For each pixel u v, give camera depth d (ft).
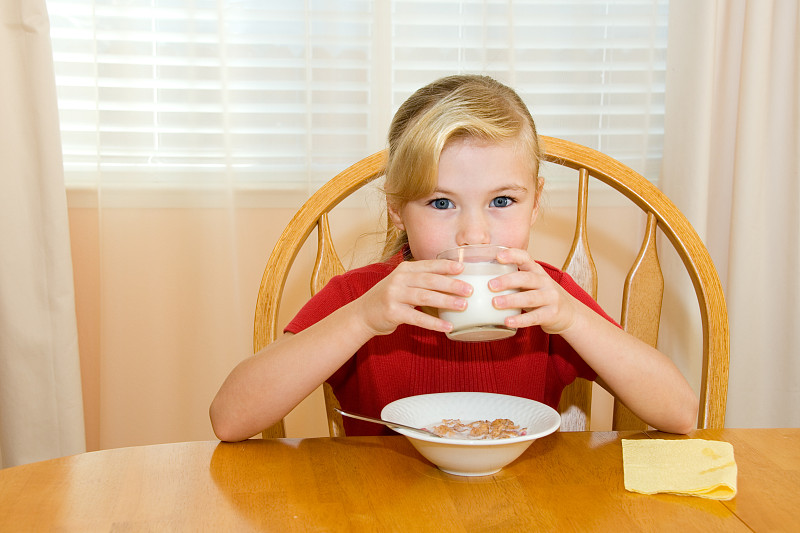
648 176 5.90
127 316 5.60
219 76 5.51
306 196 5.67
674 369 2.97
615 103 5.78
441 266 2.57
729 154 5.86
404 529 1.95
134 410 5.65
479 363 3.75
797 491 2.19
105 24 5.44
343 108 5.62
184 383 5.67
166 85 5.50
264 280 3.53
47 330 5.21
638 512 2.05
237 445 2.61
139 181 5.54
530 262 2.63
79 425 5.31
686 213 5.54
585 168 3.81
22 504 2.10
